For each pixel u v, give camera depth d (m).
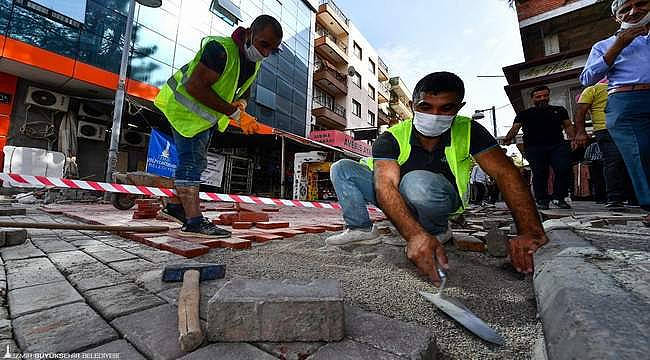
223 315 0.90
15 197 7.06
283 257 2.00
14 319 1.03
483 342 1.02
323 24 22.61
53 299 1.19
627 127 2.49
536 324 1.16
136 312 1.09
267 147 15.09
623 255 1.31
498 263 2.01
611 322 0.66
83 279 1.42
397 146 1.92
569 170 4.47
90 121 10.11
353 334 0.95
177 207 2.72
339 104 23.23
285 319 0.90
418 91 1.71
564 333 0.71
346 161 2.40
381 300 1.33
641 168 2.45
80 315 1.07
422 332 0.96
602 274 1.01
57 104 9.32
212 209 6.09
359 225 2.38
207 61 2.12
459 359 0.93
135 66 10.19
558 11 10.00
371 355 0.83
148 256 1.88
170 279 1.38
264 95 15.45
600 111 3.83
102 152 10.54
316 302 0.91
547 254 1.52
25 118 8.95
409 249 1.23
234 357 0.83
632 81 2.44
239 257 1.98
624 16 2.32
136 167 11.42
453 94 1.63
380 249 2.25
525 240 1.36
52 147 9.43
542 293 1.06
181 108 2.33
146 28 10.54
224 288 1.00
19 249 2.00
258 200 3.90
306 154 13.70
